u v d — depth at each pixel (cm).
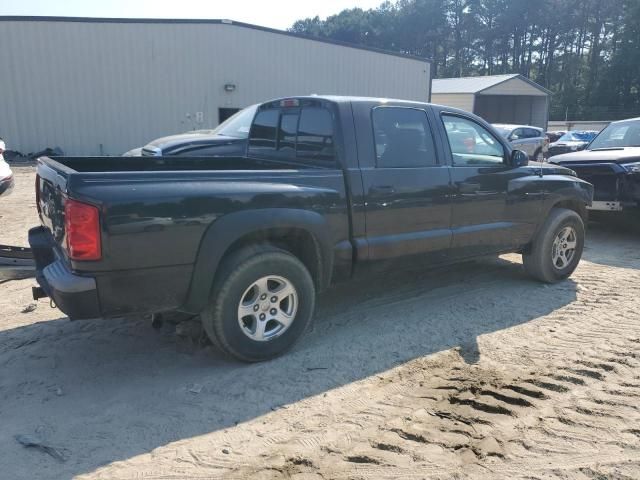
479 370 395
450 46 9275
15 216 987
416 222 477
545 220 585
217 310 377
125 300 346
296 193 402
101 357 416
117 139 2292
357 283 596
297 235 418
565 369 394
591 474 280
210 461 293
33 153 2203
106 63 2227
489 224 534
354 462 291
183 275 360
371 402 352
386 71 2719
